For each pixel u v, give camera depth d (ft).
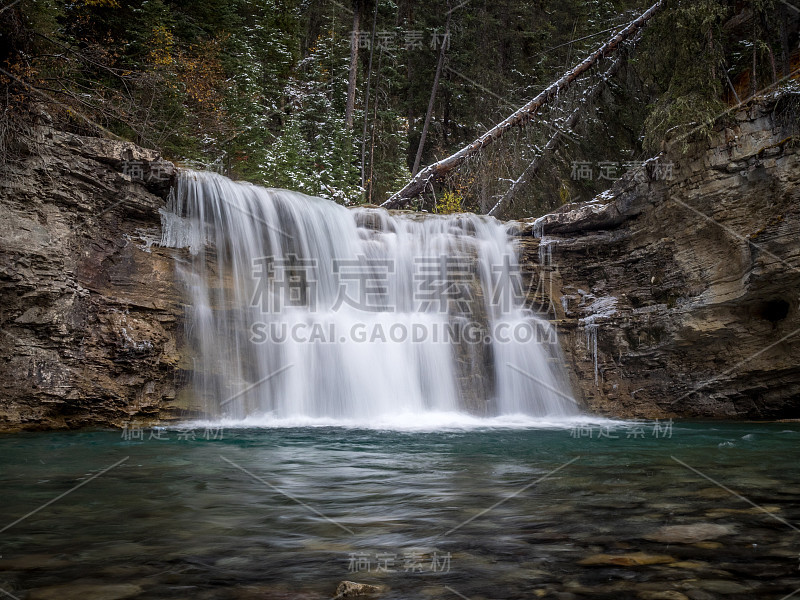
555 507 14.65
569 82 75.36
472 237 52.13
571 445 28.53
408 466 21.83
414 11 107.34
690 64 50.39
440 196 86.94
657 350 47.19
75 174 37.06
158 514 14.21
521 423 40.96
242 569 10.15
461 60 98.89
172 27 72.74
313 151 86.33
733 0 55.93
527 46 105.60
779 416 44.70
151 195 40.42
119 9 67.15
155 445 28.04
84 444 28.37
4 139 34.45
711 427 38.32
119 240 38.99
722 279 42.96
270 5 109.91
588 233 52.42
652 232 48.29
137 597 8.84
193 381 39.19
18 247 34.24
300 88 111.55
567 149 81.30
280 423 38.68
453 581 9.50
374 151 99.66
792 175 38.42
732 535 11.97
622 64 75.66
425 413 43.62
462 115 102.42
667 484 17.72
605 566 10.19
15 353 34.09
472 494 16.43
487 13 100.42
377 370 43.37
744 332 43.09
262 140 78.28
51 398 34.60
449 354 46.11
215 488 17.53
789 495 15.92
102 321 36.88
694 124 43.45
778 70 55.52
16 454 25.02
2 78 36.42
